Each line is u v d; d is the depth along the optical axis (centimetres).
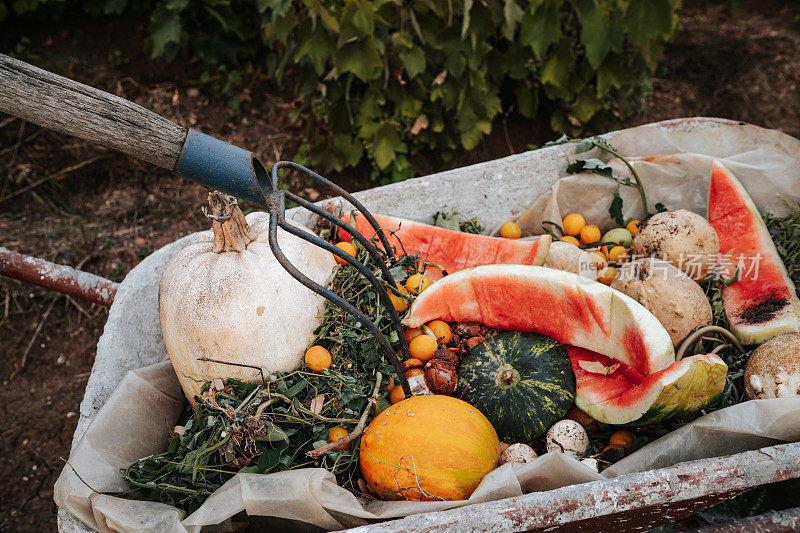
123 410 134
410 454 123
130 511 122
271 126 223
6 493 172
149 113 117
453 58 196
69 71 228
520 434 134
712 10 273
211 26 225
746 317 144
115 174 217
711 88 236
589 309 136
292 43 200
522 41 195
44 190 213
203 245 138
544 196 164
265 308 129
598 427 138
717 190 155
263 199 120
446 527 115
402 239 154
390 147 202
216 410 128
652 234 147
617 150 166
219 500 121
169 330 133
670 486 118
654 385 127
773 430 126
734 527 123
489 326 145
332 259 141
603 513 117
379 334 123
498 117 223
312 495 120
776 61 242
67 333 193
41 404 184
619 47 197
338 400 130
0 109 114
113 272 199
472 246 153
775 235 157
